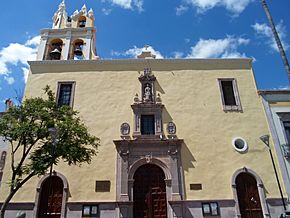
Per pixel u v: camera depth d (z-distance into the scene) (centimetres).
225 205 1705
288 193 1739
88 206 1689
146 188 1772
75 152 1449
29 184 1755
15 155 1853
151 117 1975
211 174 1791
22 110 1501
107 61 2169
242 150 1870
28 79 2116
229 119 1980
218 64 2198
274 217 1681
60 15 2542
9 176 1786
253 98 2066
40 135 1452
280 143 1898
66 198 1709
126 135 1873
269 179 1789
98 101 2030
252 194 1769
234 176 1784
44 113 1493
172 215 1655
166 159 1808
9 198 1374
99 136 1900
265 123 1977
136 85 2089
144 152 1827
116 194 1712
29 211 1683
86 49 2280
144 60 2178
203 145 1881
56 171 1783
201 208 1692
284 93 2080
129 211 1656
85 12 2556
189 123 1955
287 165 1825
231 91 2125
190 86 2100
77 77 2122
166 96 2050
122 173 1753
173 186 1727
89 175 1775
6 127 1470
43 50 2270
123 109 1997
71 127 1489
